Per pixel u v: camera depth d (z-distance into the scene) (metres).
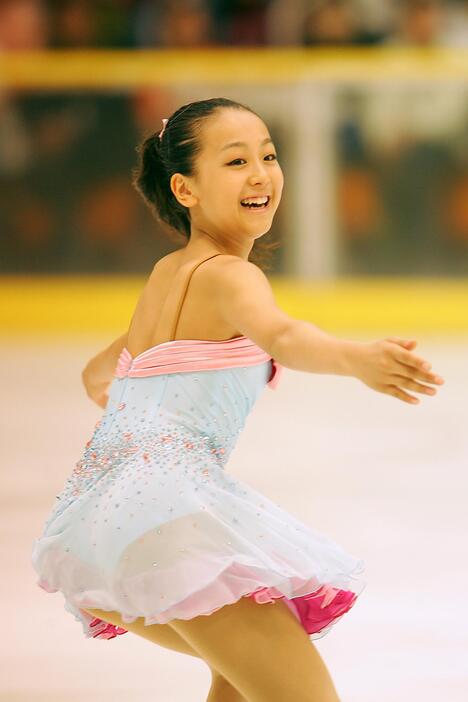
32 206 23.56
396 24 25.75
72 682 8.14
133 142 23.44
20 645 8.88
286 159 23.70
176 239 6.93
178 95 23.55
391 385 5.06
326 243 23.89
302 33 25.34
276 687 5.47
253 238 6.27
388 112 23.80
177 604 5.38
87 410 17.19
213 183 6.12
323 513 12.17
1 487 13.05
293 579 5.50
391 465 14.16
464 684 8.06
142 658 8.66
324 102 23.70
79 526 5.76
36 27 25.48
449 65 23.61
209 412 5.91
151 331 6.27
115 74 23.33
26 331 23.78
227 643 5.47
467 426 16.22
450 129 23.84
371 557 10.79
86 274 23.72
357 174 23.84
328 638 8.94
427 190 23.89
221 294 5.81
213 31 25.80
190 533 5.44
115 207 23.56
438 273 24.08
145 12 25.70
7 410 17.19
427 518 12.01
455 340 23.17
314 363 5.25
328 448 15.10
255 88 23.69
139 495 5.55
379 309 24.05
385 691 7.96
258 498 5.82
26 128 23.36
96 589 5.71
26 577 10.33
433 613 9.41
